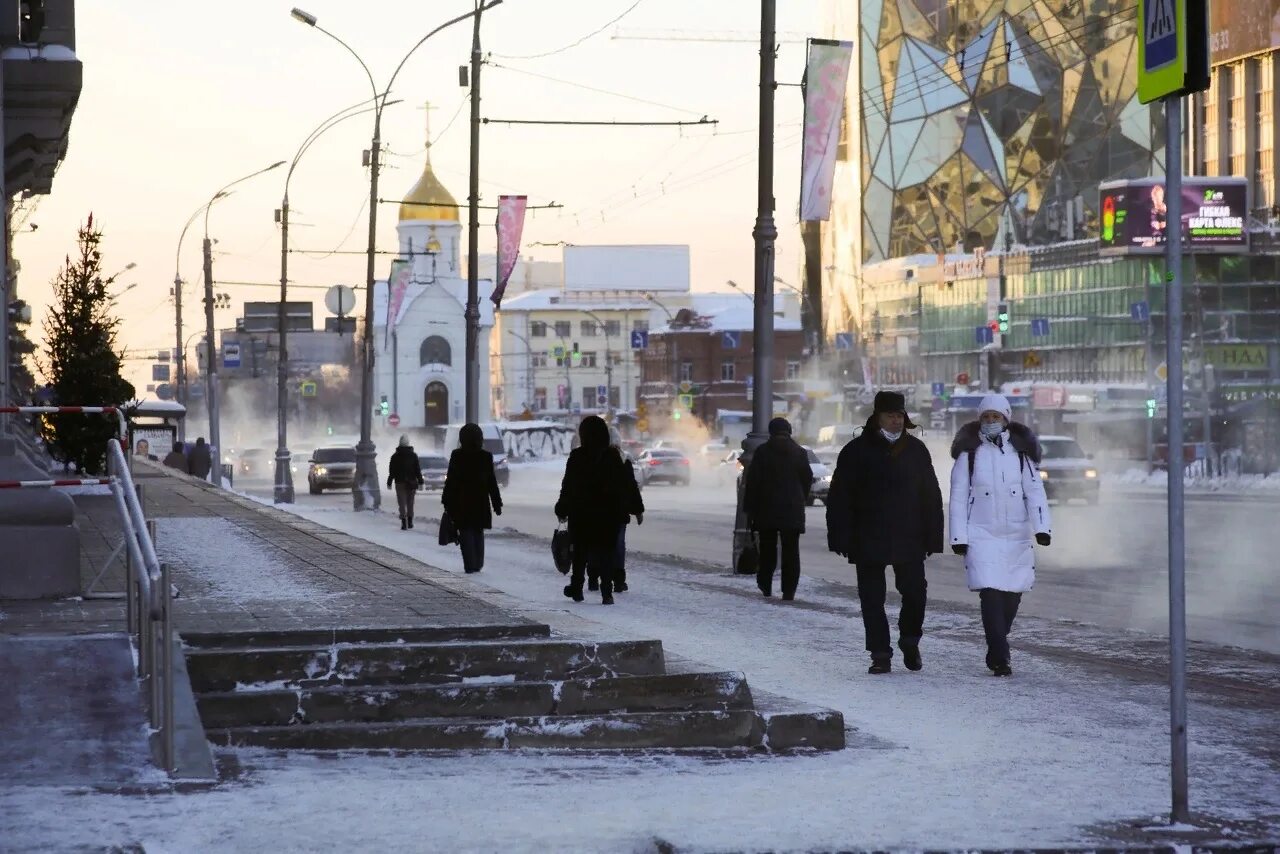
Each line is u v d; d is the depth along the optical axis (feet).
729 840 25.85
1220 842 26.63
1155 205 343.67
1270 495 200.75
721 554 106.93
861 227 513.04
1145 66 27.99
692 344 586.45
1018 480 48.29
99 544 71.46
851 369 508.53
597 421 70.13
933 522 48.73
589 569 76.02
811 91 87.04
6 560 49.88
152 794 27.78
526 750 35.06
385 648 37.29
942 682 46.68
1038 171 462.60
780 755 35.09
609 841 25.64
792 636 57.82
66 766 29.17
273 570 58.39
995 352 363.76
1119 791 31.14
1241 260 340.80
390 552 67.87
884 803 29.50
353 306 231.30
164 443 239.71
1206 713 41.11
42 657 38.14
